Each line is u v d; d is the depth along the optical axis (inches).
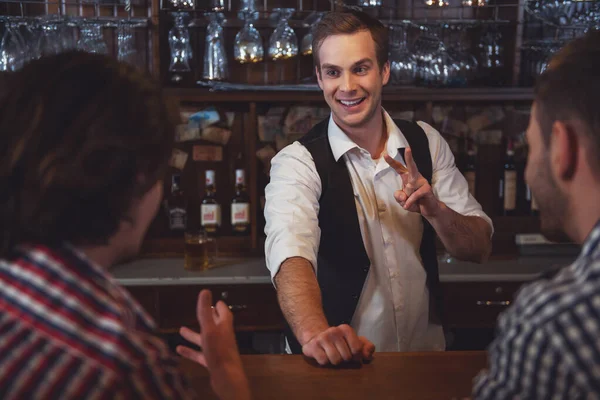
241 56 119.3
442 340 81.8
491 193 131.6
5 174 28.1
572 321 27.3
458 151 129.8
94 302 26.6
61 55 30.5
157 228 128.0
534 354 28.2
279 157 79.0
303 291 62.5
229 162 128.8
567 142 32.3
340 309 77.1
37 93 28.8
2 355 24.7
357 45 73.1
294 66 127.0
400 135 79.7
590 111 31.1
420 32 128.0
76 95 28.7
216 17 118.9
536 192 35.4
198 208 129.6
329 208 77.0
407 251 78.4
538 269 117.6
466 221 75.0
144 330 29.5
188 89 118.1
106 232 29.6
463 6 117.6
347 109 74.8
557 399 27.9
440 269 116.9
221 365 39.8
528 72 128.4
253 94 118.5
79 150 28.0
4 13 121.1
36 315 25.7
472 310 114.7
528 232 129.5
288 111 126.3
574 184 32.8
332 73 74.9
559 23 122.6
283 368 54.3
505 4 125.3
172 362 28.0
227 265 120.5
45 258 27.2
